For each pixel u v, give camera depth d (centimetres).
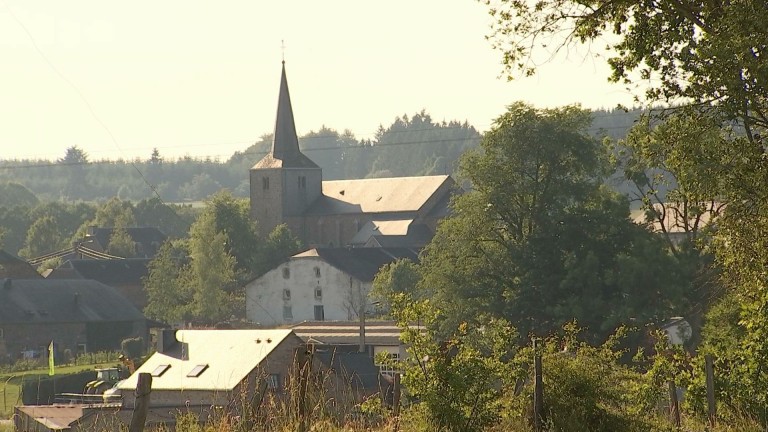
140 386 4097
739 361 6944
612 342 6738
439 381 5431
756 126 7406
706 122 7475
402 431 5172
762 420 6781
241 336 16438
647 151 7819
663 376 6838
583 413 5881
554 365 5925
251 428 4447
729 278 8594
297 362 4616
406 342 5522
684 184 7775
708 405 6756
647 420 6209
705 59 7050
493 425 5647
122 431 4653
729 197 7788
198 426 4491
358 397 5025
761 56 6862
